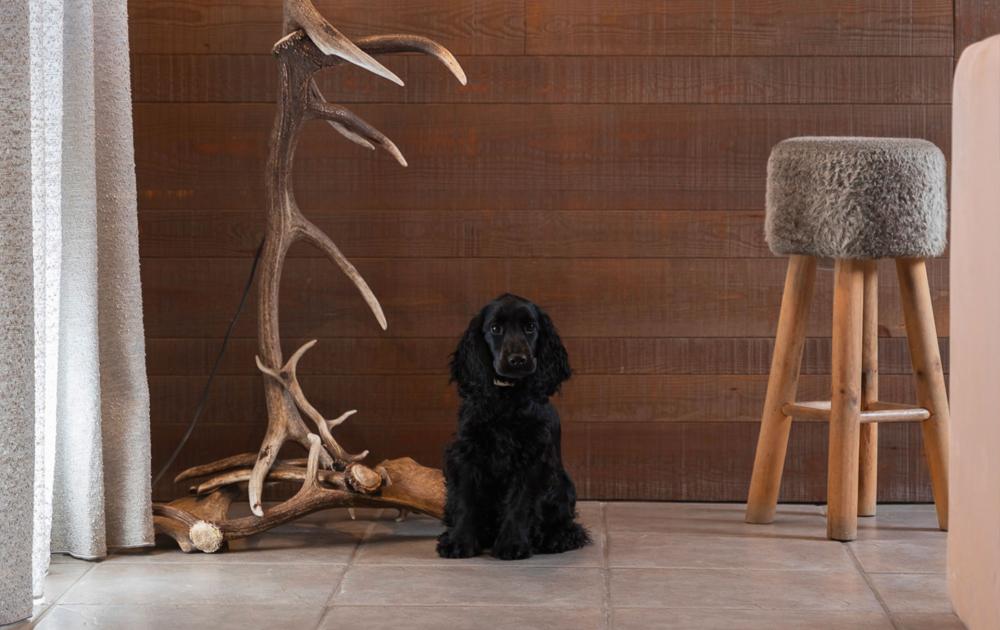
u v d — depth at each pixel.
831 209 2.91
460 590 2.59
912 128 3.37
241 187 3.40
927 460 3.13
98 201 2.88
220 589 2.61
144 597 2.55
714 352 3.40
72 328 2.77
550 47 3.37
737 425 3.41
